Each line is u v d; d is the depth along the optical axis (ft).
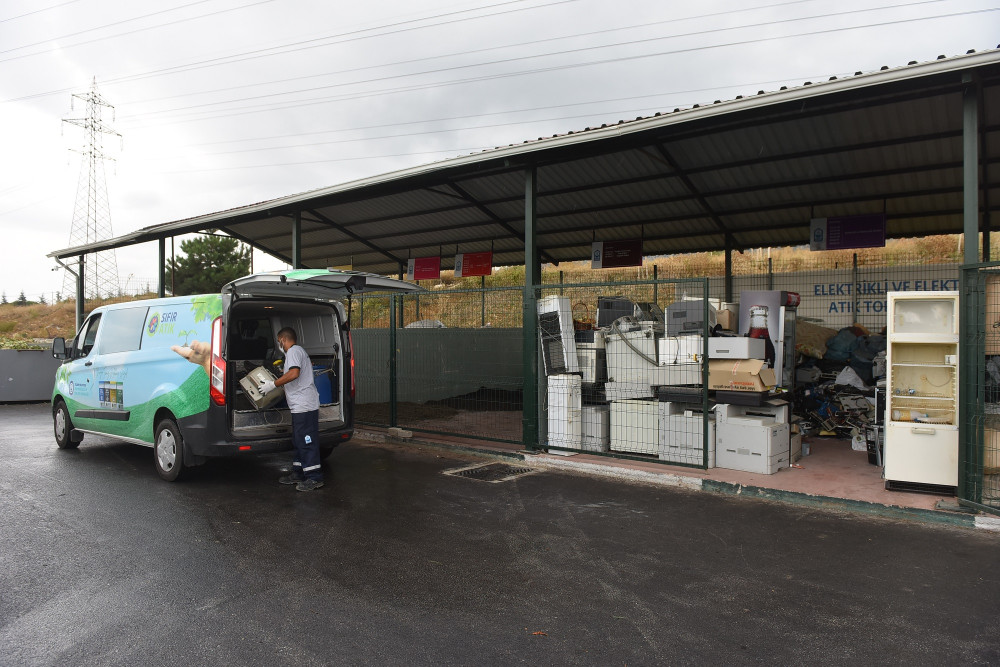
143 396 24.00
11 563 14.94
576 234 46.73
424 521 18.34
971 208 18.20
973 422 18.20
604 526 17.85
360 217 44.60
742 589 13.51
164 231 45.39
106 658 10.61
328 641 11.21
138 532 17.25
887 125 26.96
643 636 11.42
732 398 23.48
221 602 12.82
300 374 21.83
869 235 36.70
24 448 29.91
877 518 18.47
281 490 21.97
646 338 25.38
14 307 136.87
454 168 28.43
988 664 10.45
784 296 26.07
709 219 41.16
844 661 10.55
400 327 44.14
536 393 27.14
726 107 20.90
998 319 17.98
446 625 11.84
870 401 28.32
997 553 15.61
